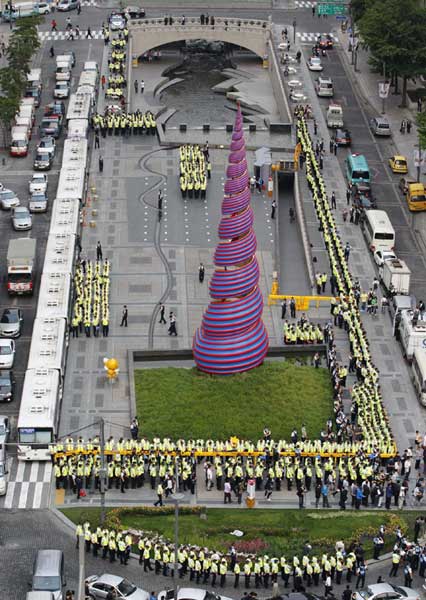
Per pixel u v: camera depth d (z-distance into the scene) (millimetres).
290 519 153500
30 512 154875
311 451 162500
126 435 168875
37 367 174000
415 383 180750
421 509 157500
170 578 144625
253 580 145125
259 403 175250
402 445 168875
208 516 154500
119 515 153125
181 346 189500
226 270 180250
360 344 185375
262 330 183500
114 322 195250
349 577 144875
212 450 163000
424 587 143375
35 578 137000
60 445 162500
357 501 156875
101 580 138625
